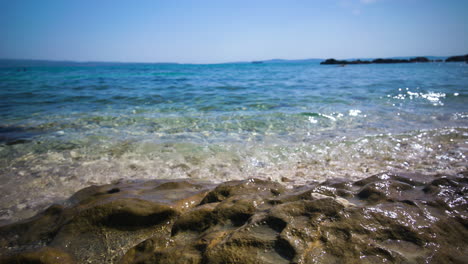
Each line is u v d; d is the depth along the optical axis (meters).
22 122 7.38
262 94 13.03
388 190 2.75
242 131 6.62
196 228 2.32
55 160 4.76
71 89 15.33
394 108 9.16
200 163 4.69
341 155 5.03
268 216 2.12
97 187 3.55
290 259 1.73
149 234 2.54
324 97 11.75
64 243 2.37
